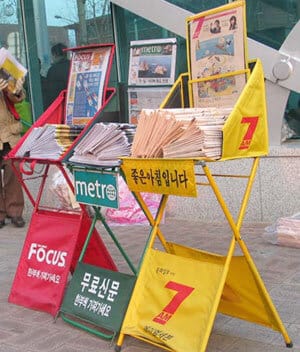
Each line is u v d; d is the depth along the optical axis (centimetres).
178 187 330
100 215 425
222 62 373
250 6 704
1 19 888
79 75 454
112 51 434
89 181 396
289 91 672
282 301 435
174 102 406
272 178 661
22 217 759
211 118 332
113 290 390
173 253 388
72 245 433
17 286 464
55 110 468
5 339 401
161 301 357
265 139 365
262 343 371
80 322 415
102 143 378
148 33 785
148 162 342
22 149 441
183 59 745
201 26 387
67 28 845
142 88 577
